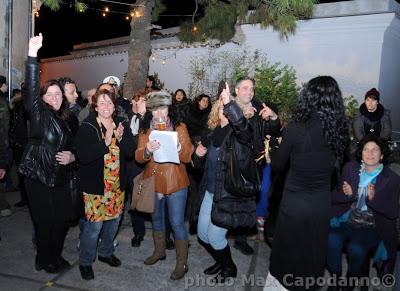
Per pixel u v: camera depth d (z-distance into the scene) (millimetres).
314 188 2756
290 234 2812
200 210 3627
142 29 7543
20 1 7637
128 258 4168
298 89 8375
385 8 7473
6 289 3457
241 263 4164
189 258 4262
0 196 5188
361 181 3479
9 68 7238
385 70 7809
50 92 3455
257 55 9062
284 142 2797
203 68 10094
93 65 14453
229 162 3219
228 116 3062
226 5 7996
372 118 5508
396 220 3465
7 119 4797
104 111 3379
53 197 3533
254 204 3449
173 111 3760
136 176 4148
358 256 3408
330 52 8109
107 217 3557
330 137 2682
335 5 7945
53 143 3428
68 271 3834
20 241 4473
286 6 5805
